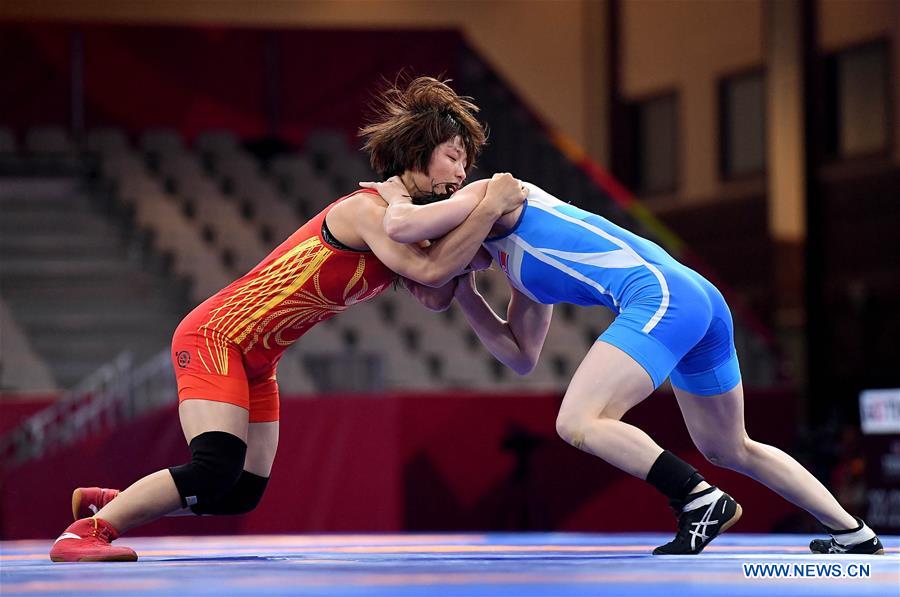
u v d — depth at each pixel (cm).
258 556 992
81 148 3575
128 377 2564
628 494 2044
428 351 3059
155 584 654
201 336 962
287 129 3534
